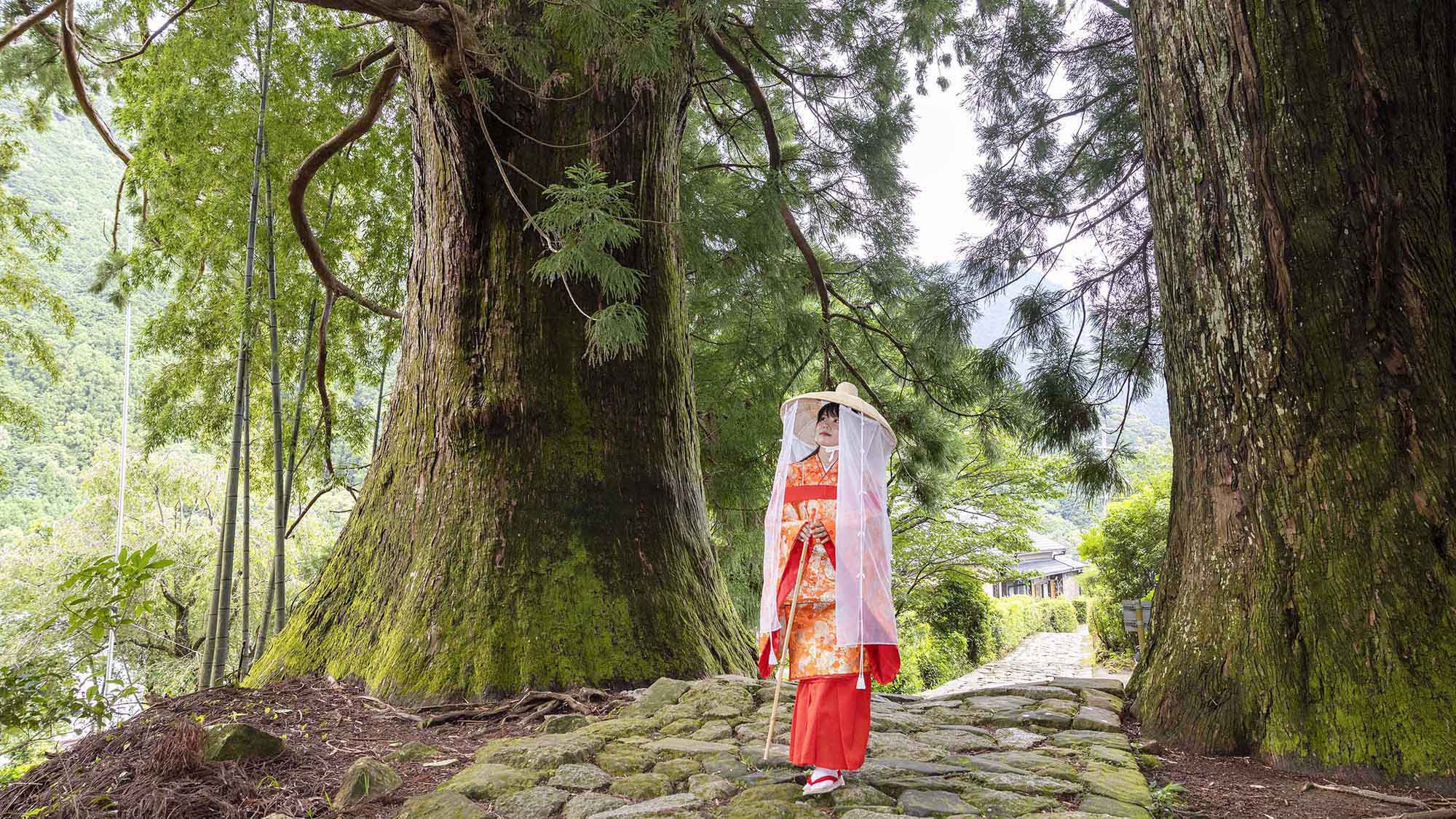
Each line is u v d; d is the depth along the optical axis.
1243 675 4.25
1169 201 4.91
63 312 15.13
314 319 9.22
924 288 11.77
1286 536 4.24
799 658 3.56
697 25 6.38
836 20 9.70
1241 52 4.46
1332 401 4.19
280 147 8.12
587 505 6.07
